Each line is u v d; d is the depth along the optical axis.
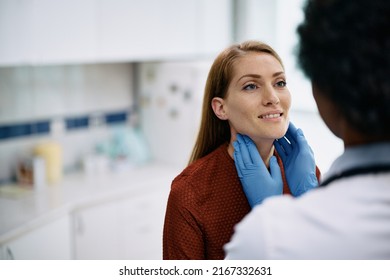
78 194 2.51
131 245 2.74
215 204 1.02
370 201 0.56
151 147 3.28
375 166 0.58
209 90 1.08
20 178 2.66
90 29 2.51
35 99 2.81
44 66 2.83
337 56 0.56
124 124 3.32
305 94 3.06
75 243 2.42
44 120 2.87
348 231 0.55
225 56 1.03
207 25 3.20
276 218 0.60
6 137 2.69
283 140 1.07
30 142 2.80
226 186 1.03
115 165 3.00
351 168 0.59
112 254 2.64
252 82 0.97
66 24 2.40
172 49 2.98
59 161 2.79
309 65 0.60
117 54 2.67
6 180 2.70
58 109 2.94
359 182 0.58
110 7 2.59
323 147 3.13
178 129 3.09
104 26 2.58
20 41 2.20
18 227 1.99
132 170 3.04
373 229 0.55
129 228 2.72
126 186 2.69
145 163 3.21
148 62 3.21
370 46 0.54
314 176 1.00
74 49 2.45
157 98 3.19
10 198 2.42
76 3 2.42
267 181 0.95
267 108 0.96
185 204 1.02
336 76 0.56
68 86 2.98
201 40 3.17
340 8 0.56
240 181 1.03
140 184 2.74
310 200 0.61
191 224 1.01
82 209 2.44
